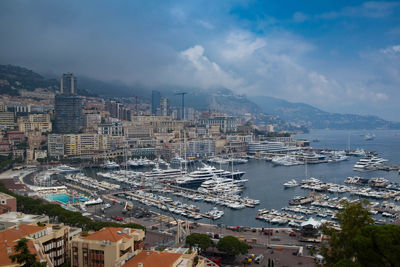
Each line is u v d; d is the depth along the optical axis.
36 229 169.50
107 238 156.00
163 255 146.38
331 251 152.00
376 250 117.25
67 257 181.12
